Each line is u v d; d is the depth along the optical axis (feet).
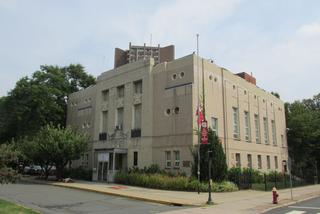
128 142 118.73
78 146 121.19
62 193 80.38
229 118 116.98
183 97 103.60
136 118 119.24
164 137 106.83
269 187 98.89
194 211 53.52
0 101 160.56
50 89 153.48
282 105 166.40
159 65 114.42
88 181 119.96
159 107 110.83
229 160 112.27
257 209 56.65
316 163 167.43
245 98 130.21
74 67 181.88
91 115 149.07
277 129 155.02
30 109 148.56
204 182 88.17
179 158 101.40
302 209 57.82
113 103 130.00
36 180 124.77
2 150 57.41
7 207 49.47
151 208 57.67
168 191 85.30
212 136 92.99
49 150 117.19
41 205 59.41
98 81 140.26
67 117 167.32
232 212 52.90
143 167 110.73
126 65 126.31
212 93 110.11
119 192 80.02
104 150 119.44
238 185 94.22
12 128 160.66
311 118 168.14
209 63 111.24
